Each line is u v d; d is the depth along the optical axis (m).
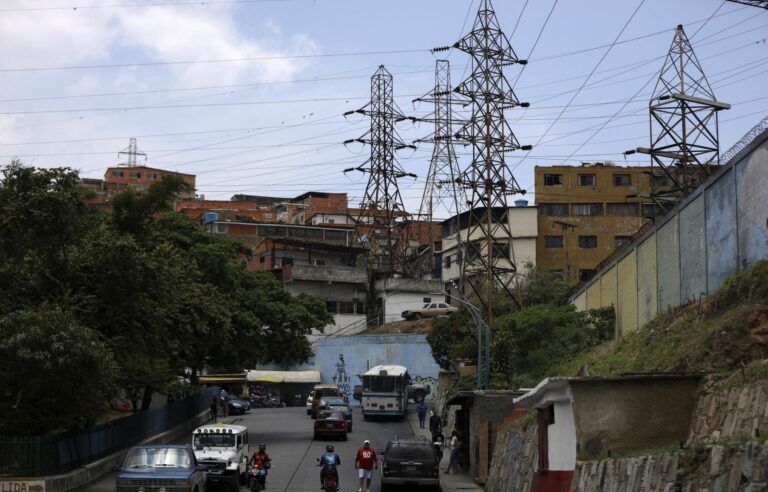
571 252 88.44
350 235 111.44
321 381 84.31
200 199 143.62
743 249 26.80
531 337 48.91
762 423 14.35
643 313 38.28
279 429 55.97
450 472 39.69
